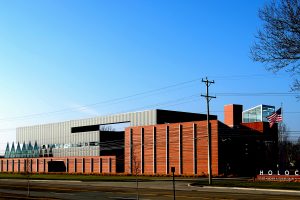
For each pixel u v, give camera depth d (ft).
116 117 306.55
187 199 89.81
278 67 88.69
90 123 326.03
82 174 285.64
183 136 246.88
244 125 266.57
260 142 255.09
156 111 277.03
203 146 236.02
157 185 151.74
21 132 399.85
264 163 253.85
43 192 119.75
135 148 275.80
